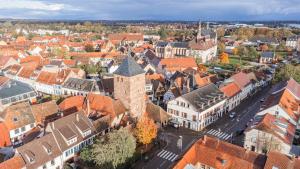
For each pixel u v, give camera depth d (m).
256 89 134.38
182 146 78.19
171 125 92.62
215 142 60.72
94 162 61.81
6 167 57.69
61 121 72.19
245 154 56.50
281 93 92.50
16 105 83.56
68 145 70.00
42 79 131.62
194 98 91.81
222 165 56.53
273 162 52.53
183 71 143.00
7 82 109.06
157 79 126.69
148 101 98.00
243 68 175.00
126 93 85.94
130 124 79.00
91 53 188.50
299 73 127.69
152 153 74.50
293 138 75.94
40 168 62.97
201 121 89.25
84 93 113.88
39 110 86.88
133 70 85.06
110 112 84.25
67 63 158.00
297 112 88.50
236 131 87.88
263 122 71.56
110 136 64.81
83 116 78.00
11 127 78.88
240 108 109.62
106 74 150.38
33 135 75.38
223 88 106.94
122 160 63.44
